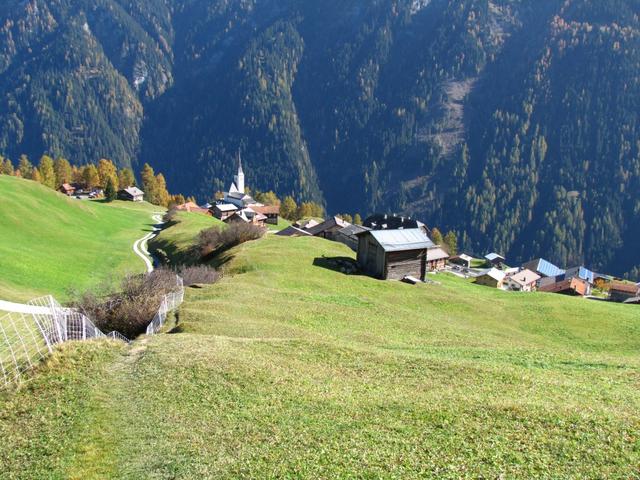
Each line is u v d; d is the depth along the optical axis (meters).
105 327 45.56
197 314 43.34
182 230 127.69
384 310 51.84
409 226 128.88
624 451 17.97
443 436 19.75
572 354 35.09
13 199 118.31
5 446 21.52
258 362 28.95
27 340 31.84
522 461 17.72
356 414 22.38
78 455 20.59
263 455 19.41
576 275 166.88
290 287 62.09
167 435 21.56
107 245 117.94
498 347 38.19
